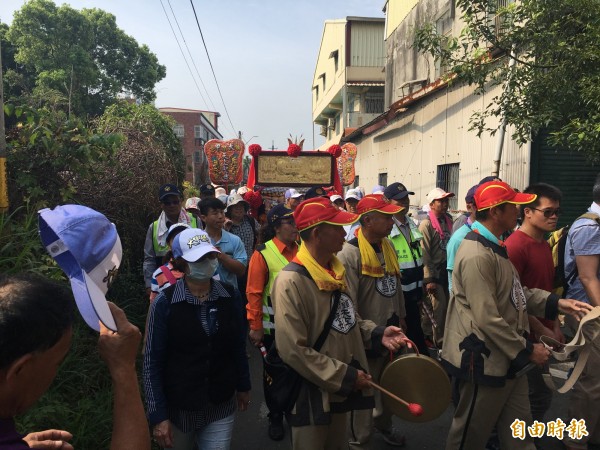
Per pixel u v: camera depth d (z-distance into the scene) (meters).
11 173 4.54
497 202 2.84
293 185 11.11
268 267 3.92
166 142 10.00
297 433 2.50
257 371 5.54
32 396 1.11
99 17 25.50
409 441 3.94
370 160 17.44
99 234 1.35
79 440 3.09
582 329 3.03
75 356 3.71
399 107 11.91
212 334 2.62
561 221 7.49
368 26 23.64
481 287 2.79
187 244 2.57
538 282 3.28
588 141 5.21
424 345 4.36
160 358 2.59
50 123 4.59
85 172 4.80
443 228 5.78
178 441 2.64
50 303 1.11
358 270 3.38
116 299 5.48
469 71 6.31
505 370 2.82
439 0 12.77
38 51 21.67
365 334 2.97
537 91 5.78
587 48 5.19
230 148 11.08
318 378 2.38
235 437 4.09
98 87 24.47
